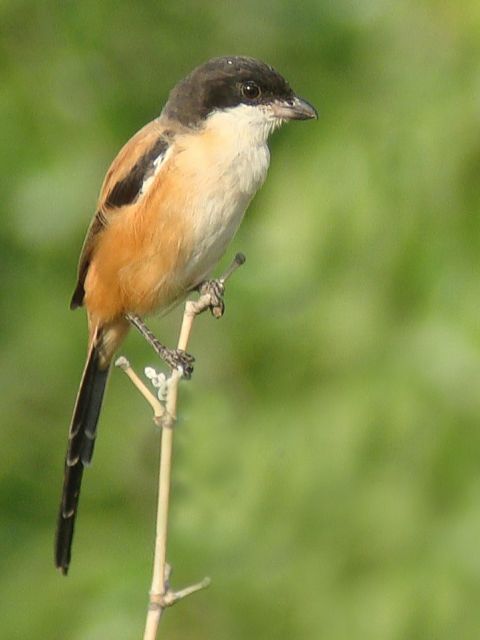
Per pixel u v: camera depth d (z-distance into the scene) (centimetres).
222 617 1324
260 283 1349
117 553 1400
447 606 1230
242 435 1331
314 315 1317
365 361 1291
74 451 1154
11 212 1463
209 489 1318
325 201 1282
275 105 1153
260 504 1304
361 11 1425
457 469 1252
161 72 1530
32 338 1505
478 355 1241
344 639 1259
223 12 1538
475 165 1243
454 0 1308
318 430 1293
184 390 1359
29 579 1418
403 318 1282
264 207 1403
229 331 1423
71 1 1493
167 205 1126
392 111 1300
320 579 1284
